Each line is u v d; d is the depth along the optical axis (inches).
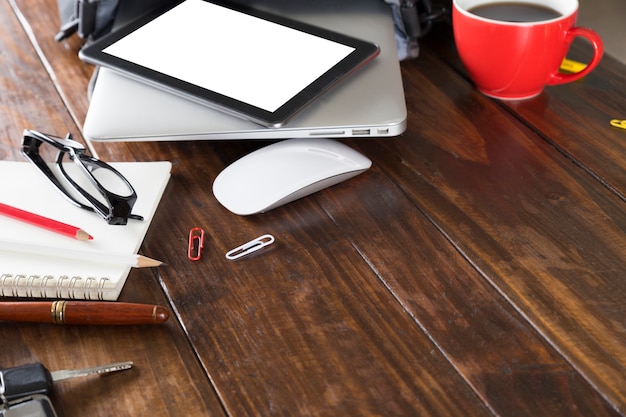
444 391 28.0
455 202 35.5
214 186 36.5
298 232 34.6
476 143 38.6
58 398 28.5
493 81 40.4
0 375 27.7
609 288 31.1
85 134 37.4
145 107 37.9
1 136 40.6
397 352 29.4
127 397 28.5
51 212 35.1
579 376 28.1
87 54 39.8
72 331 30.8
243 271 32.9
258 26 41.2
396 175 37.2
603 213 34.4
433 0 47.6
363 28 42.1
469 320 30.3
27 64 45.9
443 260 32.9
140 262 32.4
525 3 41.1
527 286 31.4
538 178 36.4
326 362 29.2
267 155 36.7
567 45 39.1
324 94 37.4
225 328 30.7
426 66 44.0
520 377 28.2
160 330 30.8
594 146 37.9
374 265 32.9
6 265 32.7
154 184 36.6
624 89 41.2
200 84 37.6
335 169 36.1
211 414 27.8
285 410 27.8
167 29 41.3
